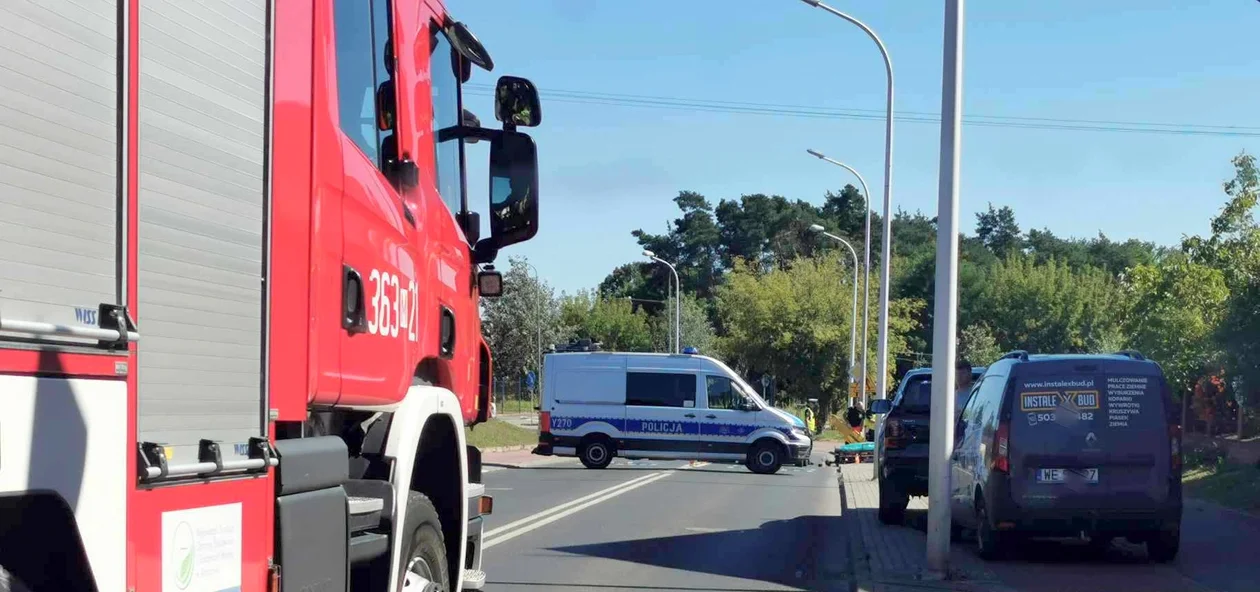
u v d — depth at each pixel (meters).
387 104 5.54
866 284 39.56
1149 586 10.30
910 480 15.30
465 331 6.82
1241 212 25.31
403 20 5.75
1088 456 11.39
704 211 117.69
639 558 12.47
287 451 4.16
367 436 5.30
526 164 6.88
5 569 2.85
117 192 3.12
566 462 32.06
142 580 3.24
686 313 79.75
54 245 2.85
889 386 66.12
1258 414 19.47
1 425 2.64
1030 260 87.44
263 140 4.00
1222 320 19.42
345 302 4.75
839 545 14.02
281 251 4.15
